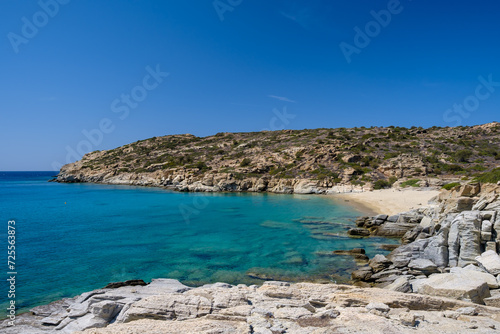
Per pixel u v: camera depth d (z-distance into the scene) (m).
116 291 14.90
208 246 27.62
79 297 14.55
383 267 20.16
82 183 120.44
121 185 108.06
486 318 9.95
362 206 51.25
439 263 18.56
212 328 8.79
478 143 96.12
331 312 9.96
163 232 33.62
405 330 8.63
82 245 28.03
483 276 14.24
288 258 23.89
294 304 10.89
